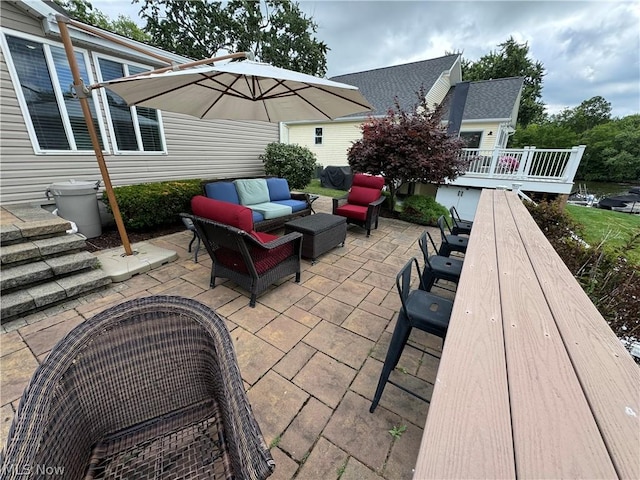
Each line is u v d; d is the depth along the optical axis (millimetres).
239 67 2172
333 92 2867
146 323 1068
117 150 4508
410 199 5711
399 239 4457
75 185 3576
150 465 938
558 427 583
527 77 20781
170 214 4379
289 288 2795
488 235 1937
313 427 1402
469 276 1282
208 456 966
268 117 4230
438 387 677
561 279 1257
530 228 2133
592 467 511
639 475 497
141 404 1077
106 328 1009
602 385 685
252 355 1872
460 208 8289
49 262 2541
